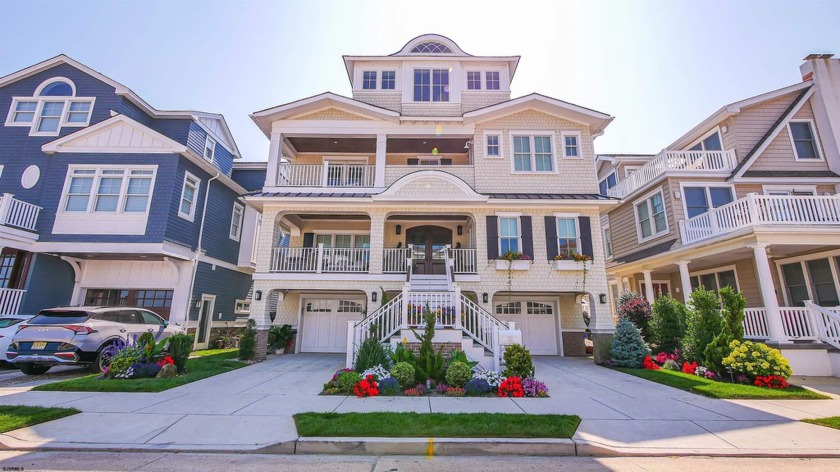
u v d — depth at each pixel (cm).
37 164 1491
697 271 1667
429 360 831
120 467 438
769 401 739
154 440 511
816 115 1559
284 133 1533
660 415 637
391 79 1720
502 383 770
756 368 858
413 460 473
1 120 1547
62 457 464
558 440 511
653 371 1043
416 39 1761
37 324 922
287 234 1788
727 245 1221
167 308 1504
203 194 1622
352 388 775
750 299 1397
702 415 640
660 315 1246
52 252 1359
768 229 1102
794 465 462
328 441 500
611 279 2072
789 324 1100
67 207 1419
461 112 1644
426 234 1652
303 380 916
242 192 1898
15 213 1328
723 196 1520
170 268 1507
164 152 1455
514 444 498
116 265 1499
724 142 1602
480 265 1343
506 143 1532
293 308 1550
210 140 1848
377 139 1530
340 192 1442
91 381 826
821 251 1262
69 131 1530
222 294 1744
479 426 542
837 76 1572
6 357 907
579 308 1523
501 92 1678
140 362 909
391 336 1044
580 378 980
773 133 1519
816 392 823
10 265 1377
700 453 489
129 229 1382
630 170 2025
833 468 454
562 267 1323
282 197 1360
